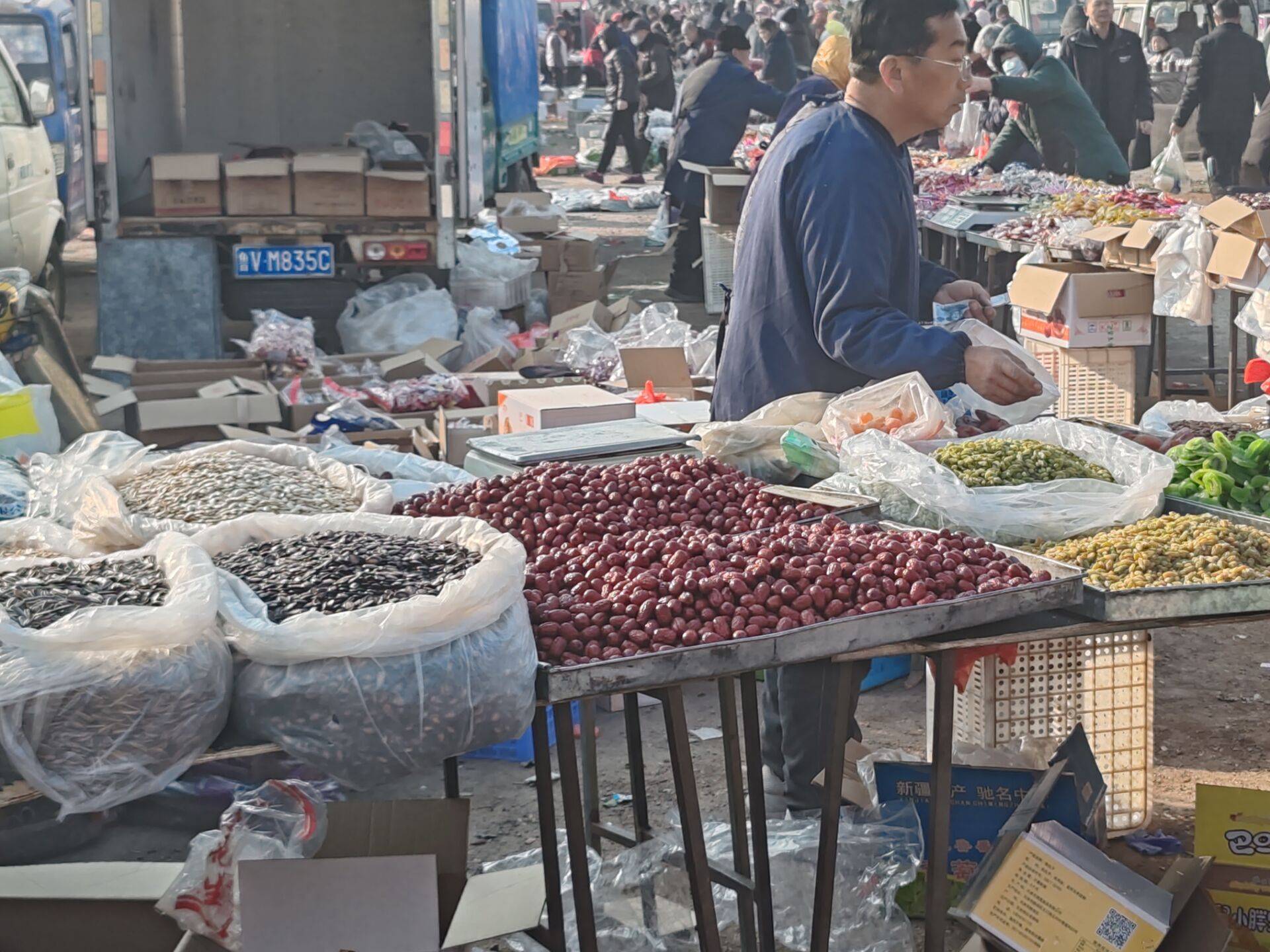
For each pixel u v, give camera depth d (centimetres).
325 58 998
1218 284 700
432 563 283
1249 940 308
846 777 353
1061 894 293
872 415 415
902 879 330
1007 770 336
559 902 288
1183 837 383
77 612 241
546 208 1086
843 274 418
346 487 380
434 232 875
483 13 1180
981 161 1216
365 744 245
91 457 461
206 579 256
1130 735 378
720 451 409
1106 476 383
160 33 943
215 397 679
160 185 834
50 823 359
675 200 1135
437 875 253
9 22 1047
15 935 253
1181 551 325
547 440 425
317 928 245
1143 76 1323
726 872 318
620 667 264
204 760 244
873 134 427
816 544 309
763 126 1680
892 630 282
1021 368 424
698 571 291
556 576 302
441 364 833
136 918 253
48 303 621
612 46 2409
